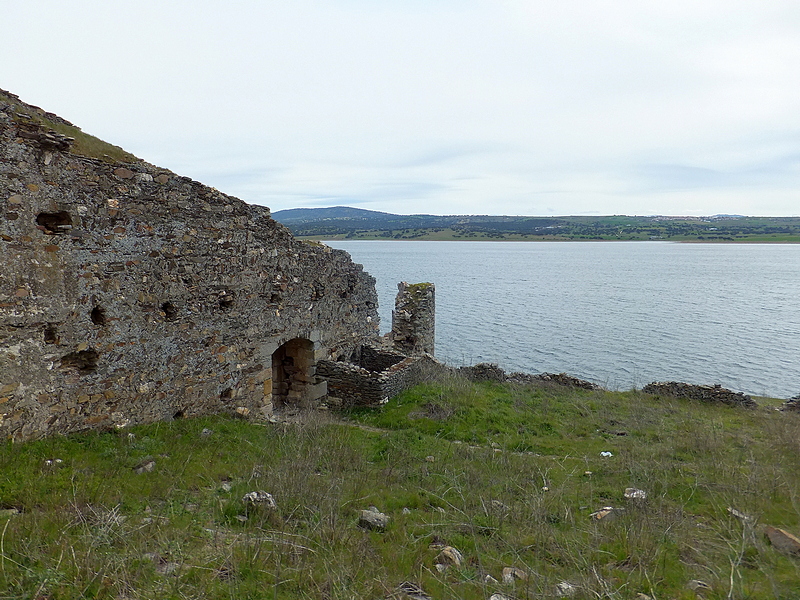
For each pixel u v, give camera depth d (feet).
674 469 32.14
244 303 40.42
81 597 14.60
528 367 102.94
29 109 29.66
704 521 24.52
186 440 31.48
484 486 28.37
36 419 27.30
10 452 24.76
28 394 26.94
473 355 111.86
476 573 18.89
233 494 23.91
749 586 17.97
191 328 36.04
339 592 16.24
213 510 21.93
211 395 37.88
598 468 32.94
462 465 31.89
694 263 466.70
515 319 159.43
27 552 16.22
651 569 19.36
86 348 29.58
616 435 41.86
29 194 26.76
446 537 21.85
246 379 41.04
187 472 26.25
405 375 51.24
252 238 40.96
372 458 33.17
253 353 41.57
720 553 20.74
